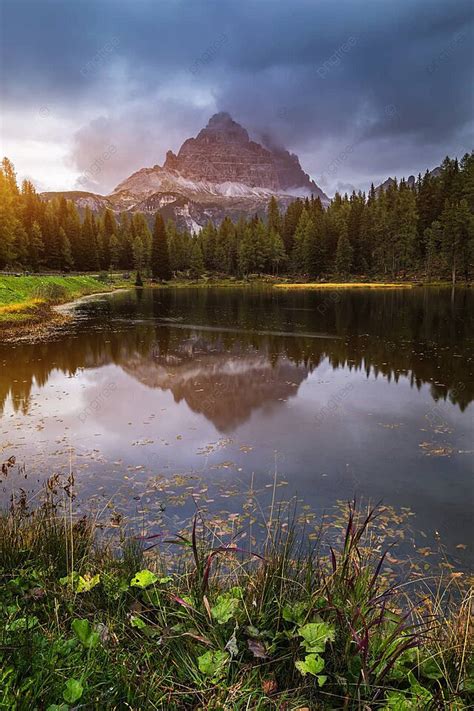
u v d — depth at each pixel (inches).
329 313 1197.1
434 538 181.9
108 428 326.3
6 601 92.6
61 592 98.2
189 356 609.9
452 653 80.3
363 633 79.8
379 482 236.8
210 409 372.5
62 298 1649.9
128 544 128.1
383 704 68.1
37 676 66.3
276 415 354.6
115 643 81.0
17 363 565.9
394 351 628.7
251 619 86.8
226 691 68.9
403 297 1688.0
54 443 295.7
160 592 97.1
